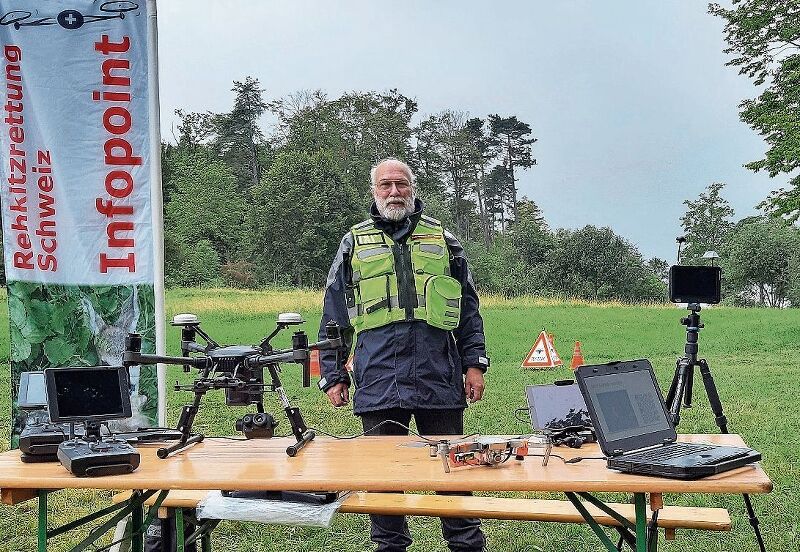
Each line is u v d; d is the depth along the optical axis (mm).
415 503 3375
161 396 4043
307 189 32938
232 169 42938
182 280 28797
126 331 3986
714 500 5172
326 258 32094
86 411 2844
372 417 3486
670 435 2697
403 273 3514
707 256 4379
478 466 2543
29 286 3896
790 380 11586
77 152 3938
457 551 3424
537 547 4301
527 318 17656
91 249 3965
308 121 41438
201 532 3234
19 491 2654
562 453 2740
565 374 12398
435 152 43125
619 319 17516
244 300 17438
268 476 2496
